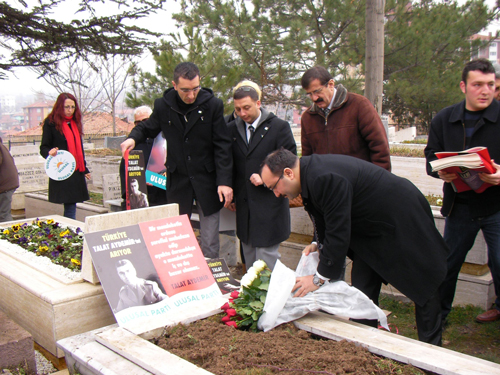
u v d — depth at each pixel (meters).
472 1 19.12
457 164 2.74
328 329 2.46
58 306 2.72
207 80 11.00
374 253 2.66
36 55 7.43
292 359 2.17
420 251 2.57
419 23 18.12
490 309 3.85
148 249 2.94
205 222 3.82
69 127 5.48
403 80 18.47
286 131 3.63
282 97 18.27
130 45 7.57
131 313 2.66
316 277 2.58
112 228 2.92
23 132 34.81
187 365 2.05
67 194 5.50
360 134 3.47
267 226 3.55
